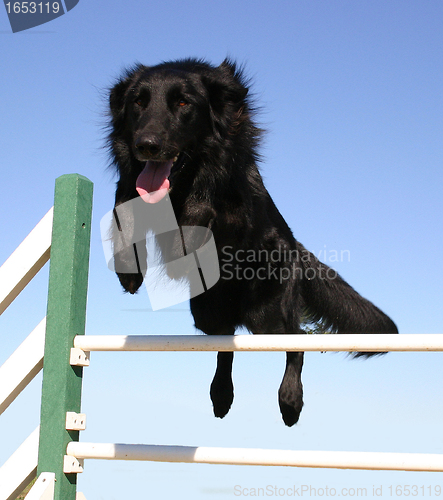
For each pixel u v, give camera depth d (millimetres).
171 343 2508
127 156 3262
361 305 4398
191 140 3135
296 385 3672
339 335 2328
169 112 3064
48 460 2449
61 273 2605
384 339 2252
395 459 2154
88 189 2736
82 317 2643
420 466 2127
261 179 3568
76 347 2564
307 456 2242
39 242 2730
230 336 2494
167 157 2984
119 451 2414
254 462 2303
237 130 3293
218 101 3260
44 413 2500
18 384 2621
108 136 3469
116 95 3365
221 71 3424
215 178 3180
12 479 2527
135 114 3170
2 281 2721
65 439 2471
